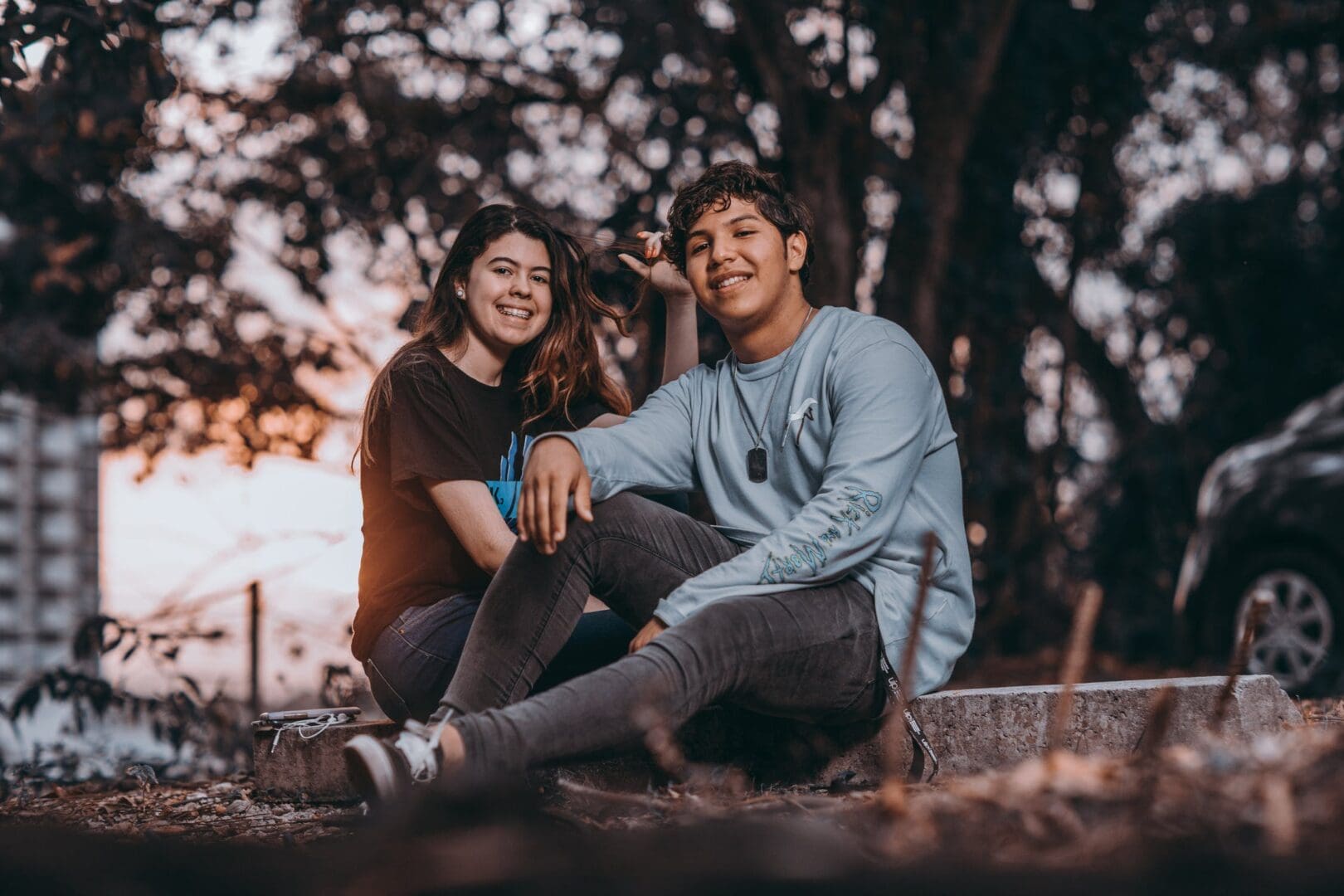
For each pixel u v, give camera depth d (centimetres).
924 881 133
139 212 719
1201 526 692
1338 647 616
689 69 758
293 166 752
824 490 258
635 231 756
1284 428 678
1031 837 151
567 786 222
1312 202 1111
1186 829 145
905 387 269
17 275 716
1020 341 863
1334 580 621
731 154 759
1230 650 664
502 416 312
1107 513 1012
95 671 562
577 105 773
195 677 522
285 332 729
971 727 278
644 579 259
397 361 303
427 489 288
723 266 282
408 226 750
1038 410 931
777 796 226
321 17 707
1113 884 129
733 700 248
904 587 268
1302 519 632
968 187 812
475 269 314
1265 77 1040
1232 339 1091
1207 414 1069
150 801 323
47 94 530
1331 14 977
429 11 739
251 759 504
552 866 142
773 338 288
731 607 240
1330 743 162
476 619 250
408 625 283
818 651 249
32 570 1054
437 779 210
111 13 450
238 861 149
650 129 748
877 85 742
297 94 750
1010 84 800
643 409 296
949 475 282
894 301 752
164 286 721
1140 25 821
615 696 222
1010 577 861
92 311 733
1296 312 1104
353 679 482
